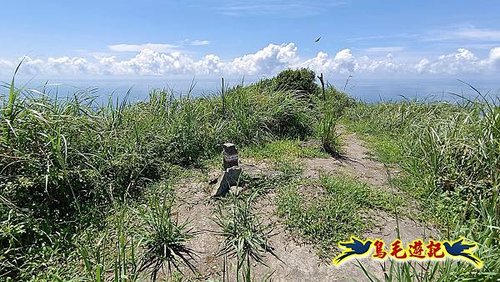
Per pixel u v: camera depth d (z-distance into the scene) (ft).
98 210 13.05
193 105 21.88
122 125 17.93
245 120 21.38
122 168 15.10
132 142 16.67
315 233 11.66
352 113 32.58
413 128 21.01
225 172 14.47
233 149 15.06
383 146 21.74
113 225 12.28
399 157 19.07
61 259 10.83
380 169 17.99
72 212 12.90
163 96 21.99
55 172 12.80
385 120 27.66
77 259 10.82
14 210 11.46
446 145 14.85
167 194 14.39
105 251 11.09
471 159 13.76
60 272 10.27
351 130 27.27
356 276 9.96
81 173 13.74
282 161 18.03
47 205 12.49
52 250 11.00
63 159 13.24
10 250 10.52
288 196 13.69
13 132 12.53
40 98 14.37
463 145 14.19
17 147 12.91
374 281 9.70
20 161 12.48
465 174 13.76
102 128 16.29
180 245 11.19
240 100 23.30
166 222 11.27
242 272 10.07
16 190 12.17
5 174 12.54
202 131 19.74
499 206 10.62
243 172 15.69
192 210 13.30
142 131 17.71
